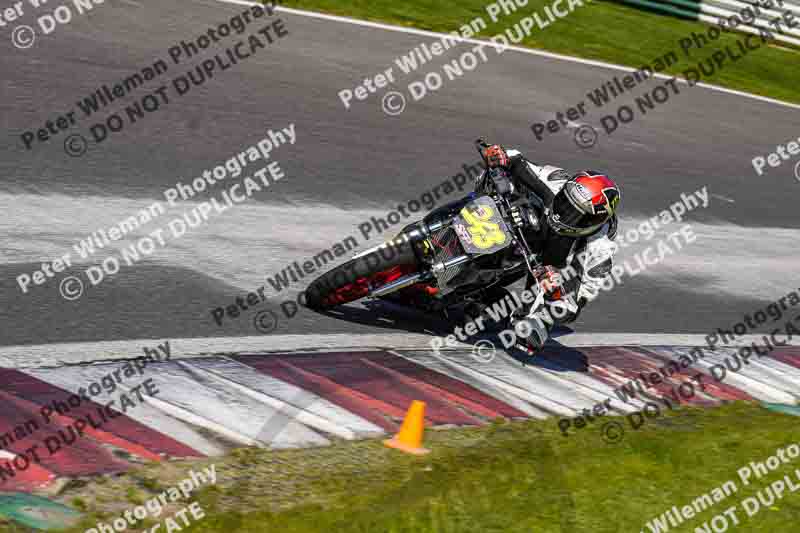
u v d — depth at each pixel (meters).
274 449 14.87
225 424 15.43
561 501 14.36
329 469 14.47
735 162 47.78
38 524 11.66
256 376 17.69
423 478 14.51
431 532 12.75
